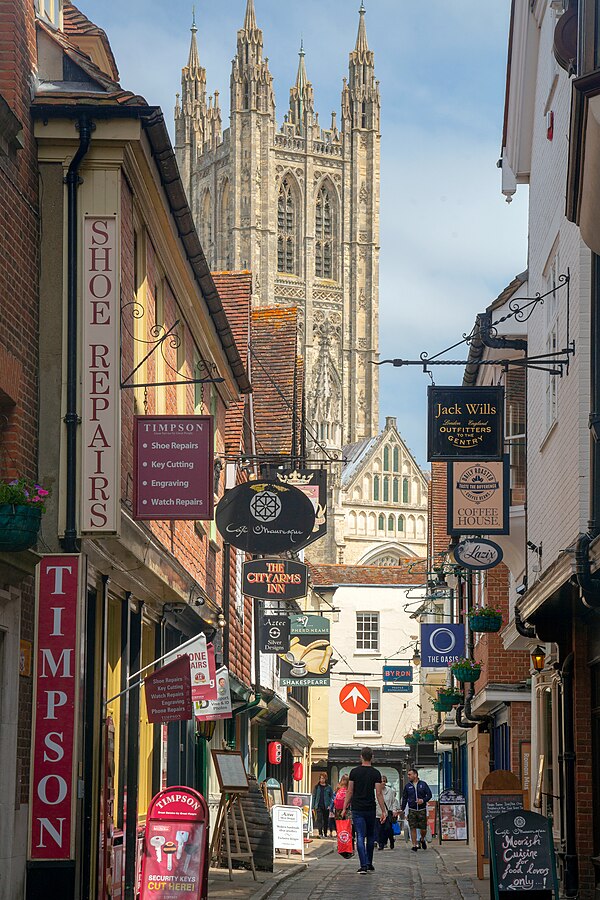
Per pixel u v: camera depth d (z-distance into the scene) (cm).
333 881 3706
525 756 4719
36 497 1877
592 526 2489
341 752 12338
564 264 2905
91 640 2495
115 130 2345
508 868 2283
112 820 2508
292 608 6662
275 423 5931
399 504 19900
